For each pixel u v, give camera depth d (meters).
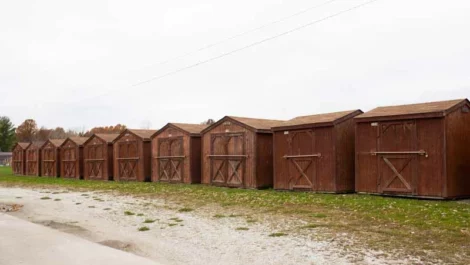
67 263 9.34
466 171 18.80
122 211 17.33
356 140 21.03
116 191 26.39
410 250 9.78
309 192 22.55
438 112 18.05
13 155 57.47
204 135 29.55
